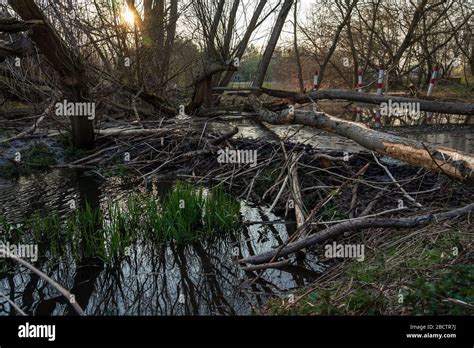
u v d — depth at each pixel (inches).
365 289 140.5
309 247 190.7
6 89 406.0
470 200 210.7
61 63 298.5
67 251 192.4
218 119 470.6
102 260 184.4
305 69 851.4
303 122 312.5
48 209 245.8
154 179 298.8
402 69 724.7
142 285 167.3
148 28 402.0
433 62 787.4
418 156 204.1
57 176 311.0
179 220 201.3
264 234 212.7
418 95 597.3
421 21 722.8
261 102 464.4
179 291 162.4
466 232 162.1
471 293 117.9
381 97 410.9
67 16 301.6
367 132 244.1
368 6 688.4
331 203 227.8
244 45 463.2
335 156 286.0
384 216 201.9
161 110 432.5
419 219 172.1
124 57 393.1
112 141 359.9
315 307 133.3
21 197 267.9
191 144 339.3
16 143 355.6
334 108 608.1
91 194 272.1
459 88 773.3
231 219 214.7
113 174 305.9
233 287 164.6
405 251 160.6
